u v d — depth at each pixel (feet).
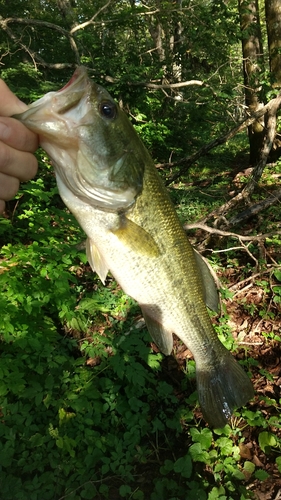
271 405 1.88
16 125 0.74
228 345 2.19
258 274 2.55
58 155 0.96
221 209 3.15
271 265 2.65
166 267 1.19
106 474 1.63
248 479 1.61
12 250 2.08
